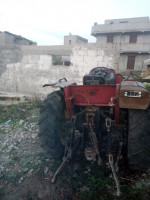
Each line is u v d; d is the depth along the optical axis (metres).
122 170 2.64
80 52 7.97
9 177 2.58
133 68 19.61
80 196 2.17
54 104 2.70
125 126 2.59
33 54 8.53
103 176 2.53
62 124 2.82
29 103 7.08
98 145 2.68
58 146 2.75
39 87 8.59
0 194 2.26
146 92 2.14
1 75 8.99
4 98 7.34
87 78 2.98
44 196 2.20
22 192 2.28
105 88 2.56
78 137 2.65
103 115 2.65
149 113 2.27
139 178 2.47
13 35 16.52
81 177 2.51
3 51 8.82
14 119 5.46
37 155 3.18
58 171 2.46
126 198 2.12
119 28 25.17
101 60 7.79
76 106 2.94
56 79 8.37
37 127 4.71
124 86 2.28
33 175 2.61
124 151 2.75
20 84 8.82
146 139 2.26
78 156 2.89
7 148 3.55
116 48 7.59
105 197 2.14
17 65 8.76
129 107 2.20
